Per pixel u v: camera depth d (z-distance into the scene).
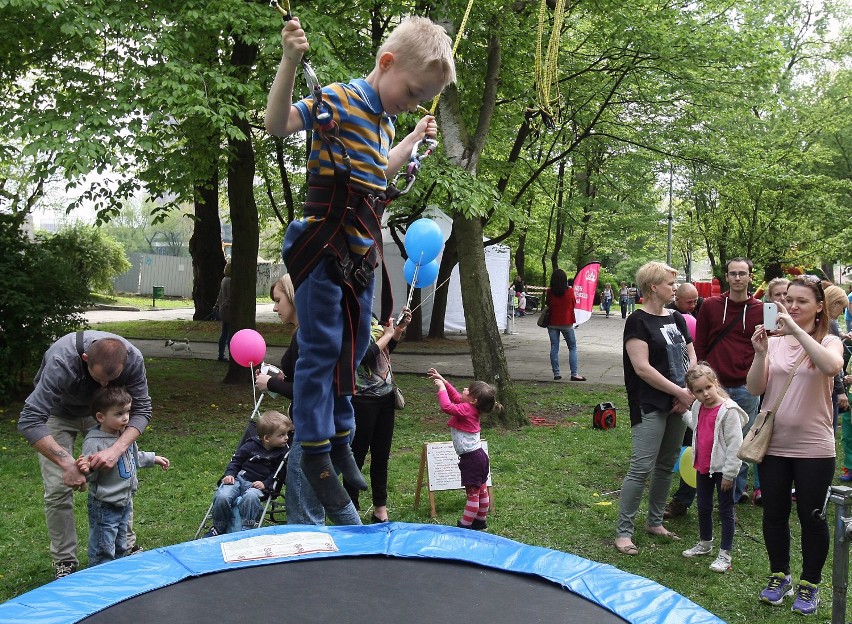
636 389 5.34
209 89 8.34
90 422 4.33
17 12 8.55
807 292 4.31
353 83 2.16
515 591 2.53
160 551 2.81
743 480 6.39
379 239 2.27
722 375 6.07
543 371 14.33
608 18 11.30
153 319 25.05
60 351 4.04
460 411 5.52
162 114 7.80
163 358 14.80
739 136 13.72
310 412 2.20
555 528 5.75
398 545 2.89
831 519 5.83
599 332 24.14
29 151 7.52
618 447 8.27
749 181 13.70
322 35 8.45
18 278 9.71
